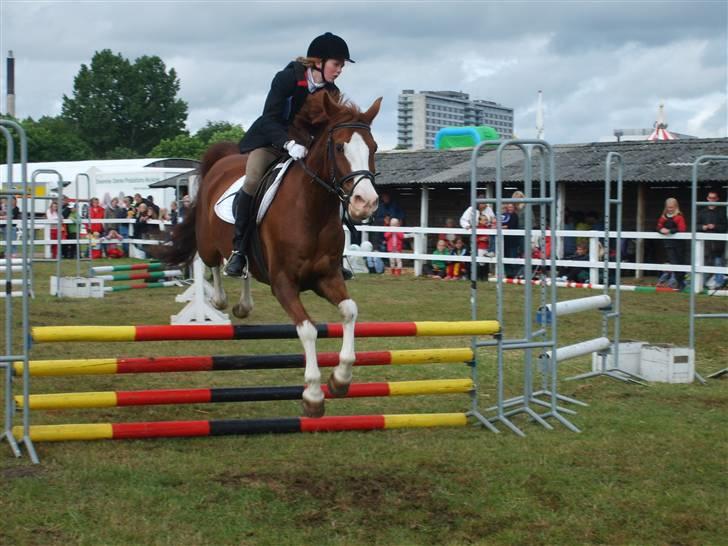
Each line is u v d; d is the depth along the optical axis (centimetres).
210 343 1006
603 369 851
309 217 562
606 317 850
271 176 594
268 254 585
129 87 8744
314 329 567
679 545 451
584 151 2036
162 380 813
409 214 2370
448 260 1800
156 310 1297
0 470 538
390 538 452
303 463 566
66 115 8838
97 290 1455
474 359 668
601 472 556
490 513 487
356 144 539
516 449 604
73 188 2941
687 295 1495
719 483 538
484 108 8331
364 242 1966
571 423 674
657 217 1905
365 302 1391
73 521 460
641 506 499
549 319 735
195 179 776
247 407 723
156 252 761
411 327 639
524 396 689
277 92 600
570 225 1930
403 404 741
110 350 954
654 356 851
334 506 493
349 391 633
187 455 577
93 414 686
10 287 581
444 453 591
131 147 8838
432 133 7788
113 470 538
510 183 1959
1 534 442
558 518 481
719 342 1051
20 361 580
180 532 452
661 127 2570
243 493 507
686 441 625
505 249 1755
